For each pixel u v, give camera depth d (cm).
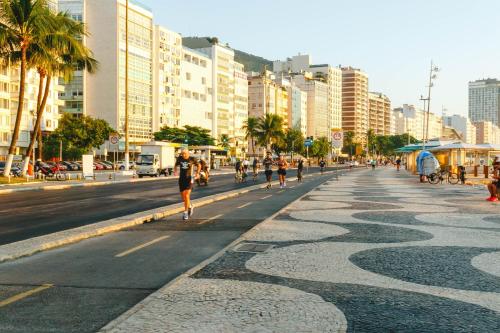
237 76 14675
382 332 468
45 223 1336
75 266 777
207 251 912
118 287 646
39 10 3472
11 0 3403
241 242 982
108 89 9906
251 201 2058
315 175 5697
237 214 1544
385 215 1481
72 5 9888
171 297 578
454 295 598
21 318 516
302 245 948
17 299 588
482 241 1006
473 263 786
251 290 613
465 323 495
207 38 13738
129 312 520
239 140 14675
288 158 14988
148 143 5166
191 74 12312
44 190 2894
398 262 791
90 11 9919
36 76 8588
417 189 2895
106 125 8962
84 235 1061
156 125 10956
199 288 621
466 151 5062
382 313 525
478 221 1343
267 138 12100
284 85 17588
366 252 877
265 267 749
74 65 3912
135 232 1154
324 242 984
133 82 10194
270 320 496
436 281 666
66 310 544
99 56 9912
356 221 1331
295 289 620
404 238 1041
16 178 3659
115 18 9825
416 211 1603
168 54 11269
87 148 8825
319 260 804
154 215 1412
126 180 4047
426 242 991
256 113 16112
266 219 1356
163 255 873
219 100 13525
